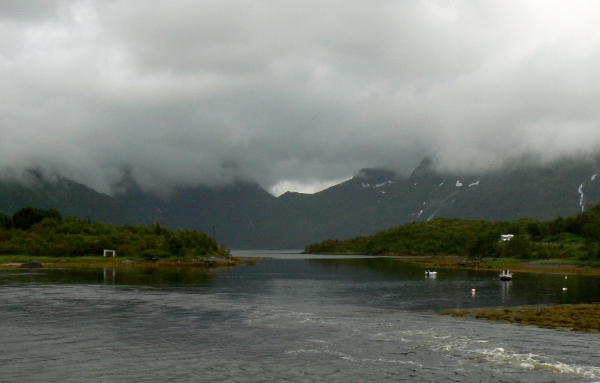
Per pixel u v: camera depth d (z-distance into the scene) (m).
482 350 48.72
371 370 42.38
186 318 67.38
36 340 53.31
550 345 50.78
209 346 50.78
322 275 166.62
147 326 61.31
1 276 138.88
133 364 44.25
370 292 106.25
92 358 46.12
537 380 39.75
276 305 81.75
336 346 50.62
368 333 57.12
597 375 40.97
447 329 59.56
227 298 91.44
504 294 101.75
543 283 130.25
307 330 59.00
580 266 183.62
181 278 141.00
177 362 44.91
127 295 93.94
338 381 39.69
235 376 40.94
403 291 108.88
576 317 67.19
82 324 62.41
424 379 40.03
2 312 71.62
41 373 41.66
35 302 82.50
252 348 49.88
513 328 60.19
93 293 96.62
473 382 39.34
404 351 48.44
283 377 40.66
